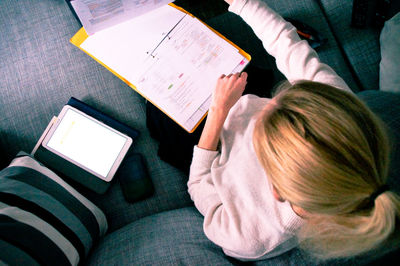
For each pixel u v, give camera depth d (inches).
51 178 32.9
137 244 31.4
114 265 29.4
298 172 17.0
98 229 33.9
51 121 36.9
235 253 27.1
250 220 24.2
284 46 28.1
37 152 36.0
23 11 41.6
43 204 29.7
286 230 22.0
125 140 36.9
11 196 28.2
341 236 19.9
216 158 30.8
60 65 40.6
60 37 41.3
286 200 21.0
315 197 17.2
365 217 17.4
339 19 43.1
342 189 16.5
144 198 37.5
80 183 36.3
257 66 42.4
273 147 17.8
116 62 33.3
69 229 30.2
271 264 26.5
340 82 25.7
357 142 16.5
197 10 45.2
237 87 28.8
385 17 39.4
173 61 33.6
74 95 40.1
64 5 42.0
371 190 16.6
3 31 41.1
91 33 32.1
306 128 17.0
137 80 33.1
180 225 33.3
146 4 31.9
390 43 37.5
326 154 16.3
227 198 26.6
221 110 28.7
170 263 28.9
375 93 33.9
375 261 23.2
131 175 37.1
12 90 39.9
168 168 39.0
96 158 36.5
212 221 27.2
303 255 25.0
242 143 29.6
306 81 19.5
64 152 36.2
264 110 19.8
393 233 17.2
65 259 28.2
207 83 33.4
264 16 28.8
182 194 38.3
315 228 21.0
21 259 24.3
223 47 34.3
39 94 39.9
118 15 31.6
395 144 25.6
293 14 43.3
